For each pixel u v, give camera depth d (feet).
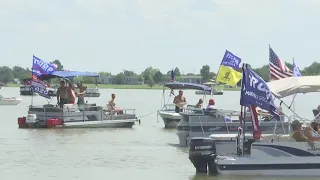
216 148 127.85
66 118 214.48
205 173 121.60
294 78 124.26
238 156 120.26
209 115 162.09
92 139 182.60
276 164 116.78
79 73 225.35
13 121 254.88
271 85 123.44
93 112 219.82
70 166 132.05
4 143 169.89
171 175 121.60
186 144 165.99
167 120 229.45
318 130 124.16
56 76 220.23
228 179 115.75
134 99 613.52
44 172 124.67
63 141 176.24
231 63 176.45
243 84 116.57
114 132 206.80
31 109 219.20
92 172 125.08
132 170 127.65
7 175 121.19
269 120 159.63
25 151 153.79
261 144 117.70
